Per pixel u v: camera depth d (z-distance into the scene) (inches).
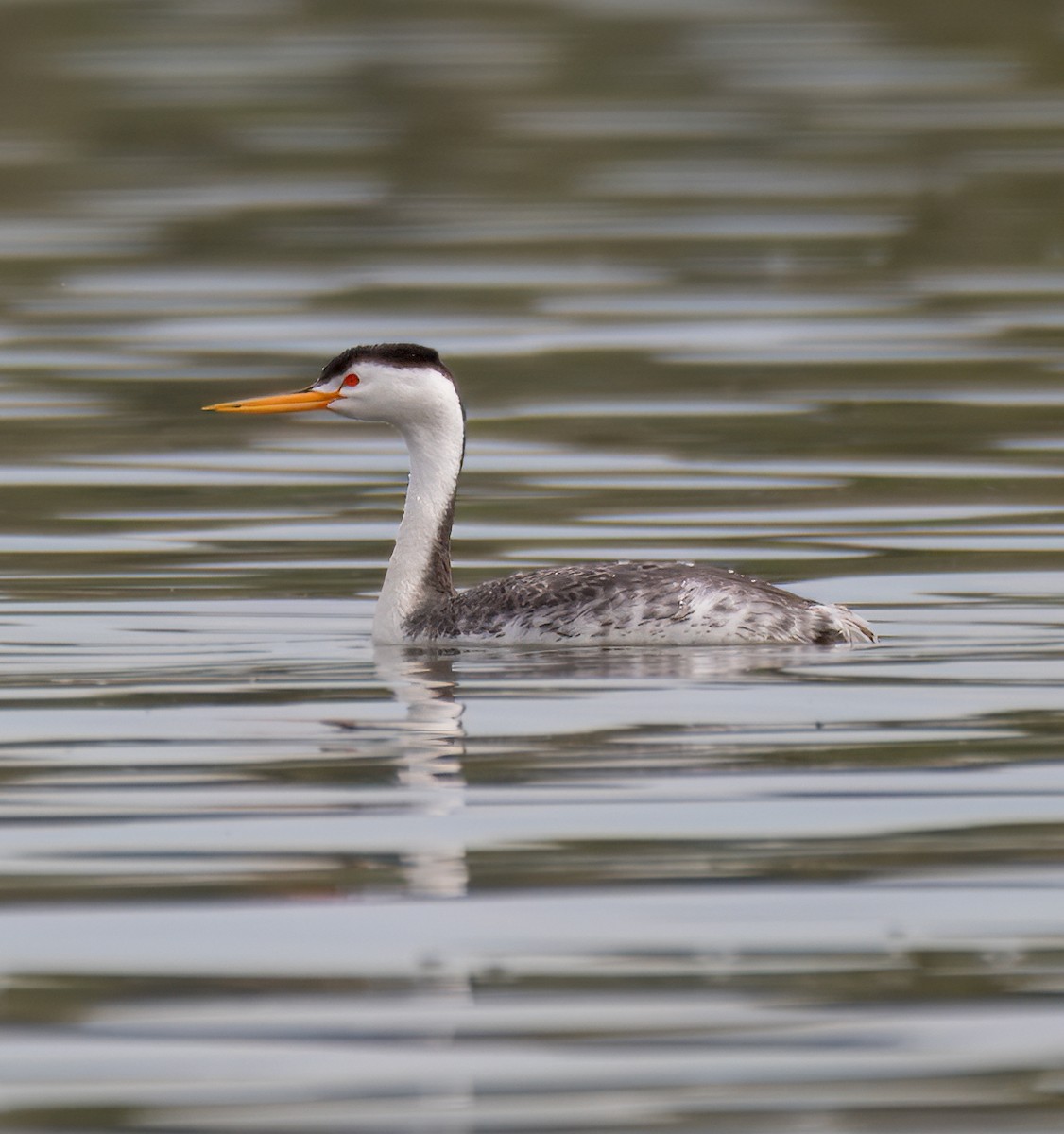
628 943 393.1
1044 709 541.3
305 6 2247.8
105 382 1088.2
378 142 1737.2
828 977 378.0
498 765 497.7
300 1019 363.9
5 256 1408.7
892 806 465.4
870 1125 327.6
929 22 2178.9
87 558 757.3
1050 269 1347.2
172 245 1438.2
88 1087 340.8
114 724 538.6
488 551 767.1
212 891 418.9
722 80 1961.1
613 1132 325.1
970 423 980.6
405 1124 327.6
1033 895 414.3
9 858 437.7
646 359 1130.0
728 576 626.8
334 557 762.2
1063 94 1899.6
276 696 567.8
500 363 1121.4
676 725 530.3
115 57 2021.4
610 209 1530.5
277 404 676.7
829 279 1325.0
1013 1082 340.5
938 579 708.7
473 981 377.7
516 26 2174.0
